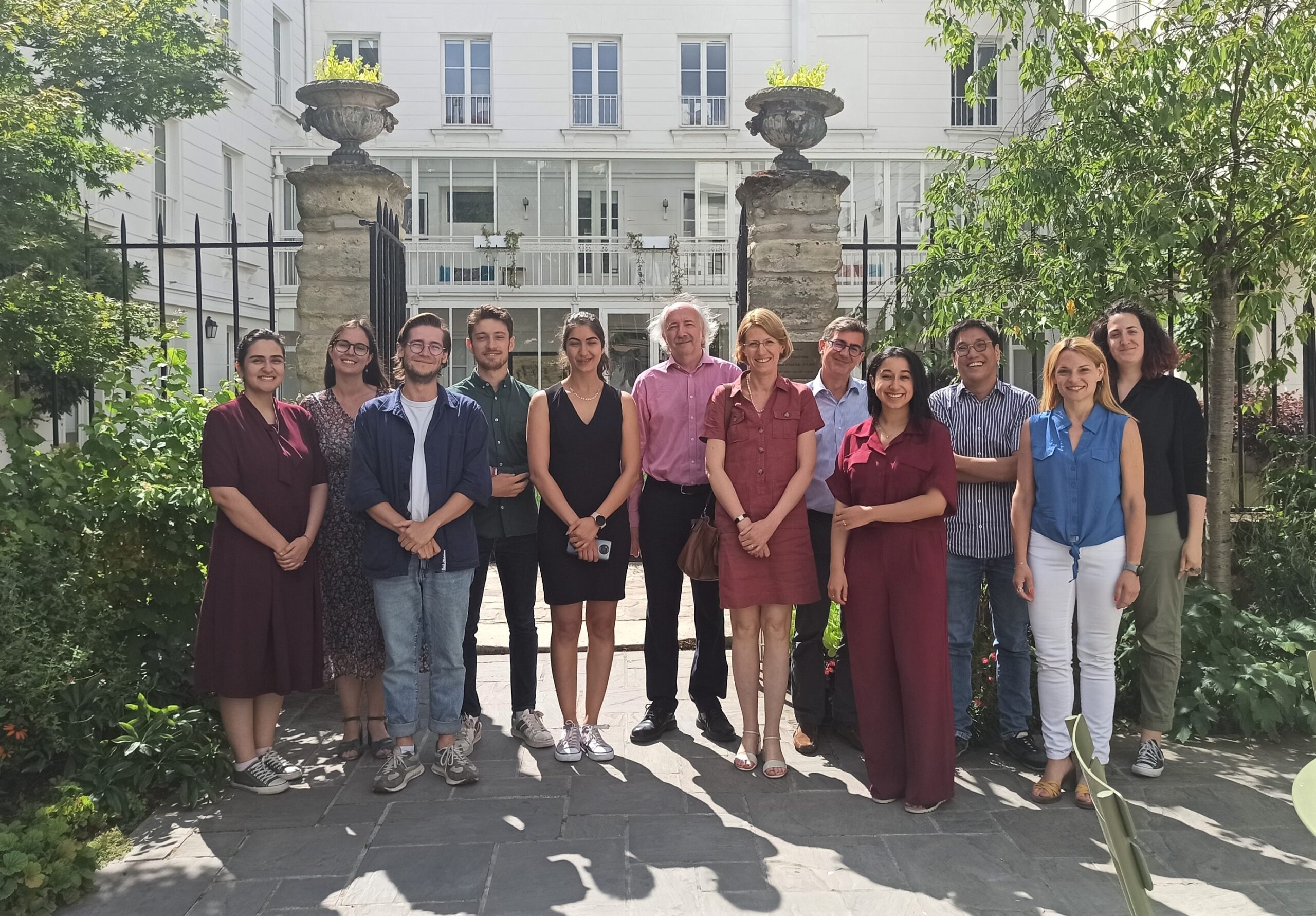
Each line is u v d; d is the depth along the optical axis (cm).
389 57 1817
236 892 290
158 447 455
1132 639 432
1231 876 292
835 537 369
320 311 635
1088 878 292
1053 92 457
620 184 1814
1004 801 353
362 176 633
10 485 390
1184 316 502
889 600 352
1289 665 420
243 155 1545
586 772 385
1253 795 352
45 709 357
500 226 1803
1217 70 420
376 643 398
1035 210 467
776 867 301
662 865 303
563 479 396
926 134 1797
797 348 599
